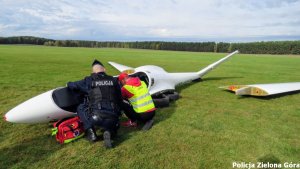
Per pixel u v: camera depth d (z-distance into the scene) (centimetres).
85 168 296
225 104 610
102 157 321
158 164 307
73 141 366
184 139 382
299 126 459
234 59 2912
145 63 1853
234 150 349
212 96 697
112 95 362
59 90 429
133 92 416
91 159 316
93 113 347
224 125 453
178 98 652
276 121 486
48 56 2123
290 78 1169
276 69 1645
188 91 762
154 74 621
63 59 1834
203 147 356
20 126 417
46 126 420
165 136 392
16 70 1112
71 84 378
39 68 1216
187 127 436
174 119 479
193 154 334
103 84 361
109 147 343
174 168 299
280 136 406
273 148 359
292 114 536
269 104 619
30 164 301
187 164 309
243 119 493
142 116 417
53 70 1156
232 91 771
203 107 577
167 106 568
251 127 446
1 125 419
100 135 387
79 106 385
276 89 700
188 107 573
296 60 2848
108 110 349
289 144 374
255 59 2980
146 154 331
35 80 864
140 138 382
